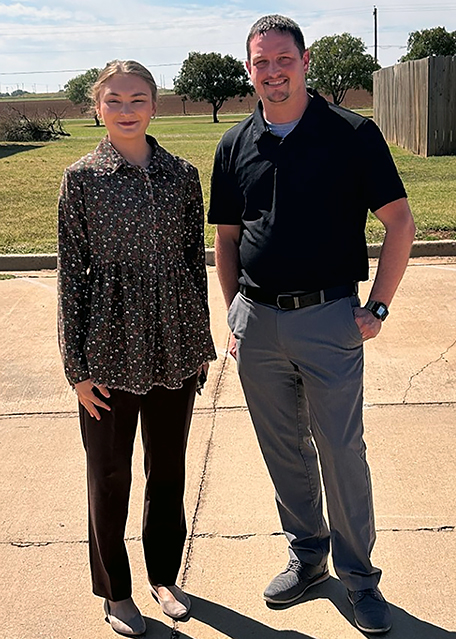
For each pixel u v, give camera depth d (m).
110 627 2.81
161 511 2.85
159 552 2.89
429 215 9.12
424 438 4.07
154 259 2.53
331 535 2.83
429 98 16.47
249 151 2.67
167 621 2.83
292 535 2.99
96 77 2.61
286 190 2.60
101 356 2.53
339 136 2.56
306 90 2.65
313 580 2.97
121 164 2.49
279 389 2.82
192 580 3.05
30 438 4.27
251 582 3.03
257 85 2.57
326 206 2.59
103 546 2.72
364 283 6.72
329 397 2.67
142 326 2.53
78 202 2.48
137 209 2.49
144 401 2.70
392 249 2.64
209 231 8.94
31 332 5.94
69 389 4.90
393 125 20.97
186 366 2.66
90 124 55.56
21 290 7.00
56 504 3.60
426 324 5.75
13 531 3.40
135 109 2.46
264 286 2.69
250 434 4.22
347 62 58.28
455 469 3.76
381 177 2.57
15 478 3.84
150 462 2.79
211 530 3.35
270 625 2.79
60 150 23.64
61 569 3.14
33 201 12.07
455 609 2.83
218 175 2.81
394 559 3.11
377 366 5.04
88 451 2.68
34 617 2.87
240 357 2.84
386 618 2.70
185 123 49.78
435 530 3.29
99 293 2.52
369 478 2.77
